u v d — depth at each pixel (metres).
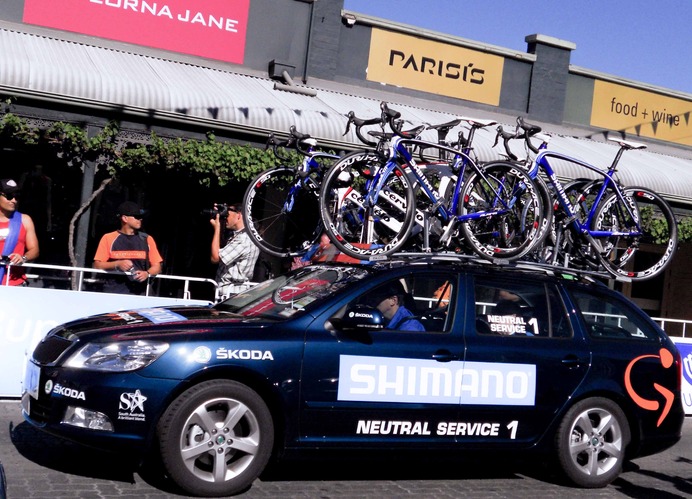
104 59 11.53
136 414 5.39
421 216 7.14
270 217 8.82
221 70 13.10
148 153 10.91
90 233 12.20
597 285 7.14
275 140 7.76
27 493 5.34
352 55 14.14
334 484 6.25
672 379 7.10
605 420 6.78
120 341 5.51
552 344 6.64
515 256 7.12
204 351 5.55
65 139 10.38
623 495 6.67
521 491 6.52
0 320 8.16
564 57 15.84
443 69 14.82
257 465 5.66
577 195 8.07
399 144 7.00
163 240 12.82
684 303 18.48
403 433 6.10
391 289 6.32
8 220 9.00
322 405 5.84
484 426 6.35
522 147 13.55
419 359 6.14
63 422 5.47
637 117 16.81
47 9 11.92
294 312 6.05
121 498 5.40
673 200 14.21
